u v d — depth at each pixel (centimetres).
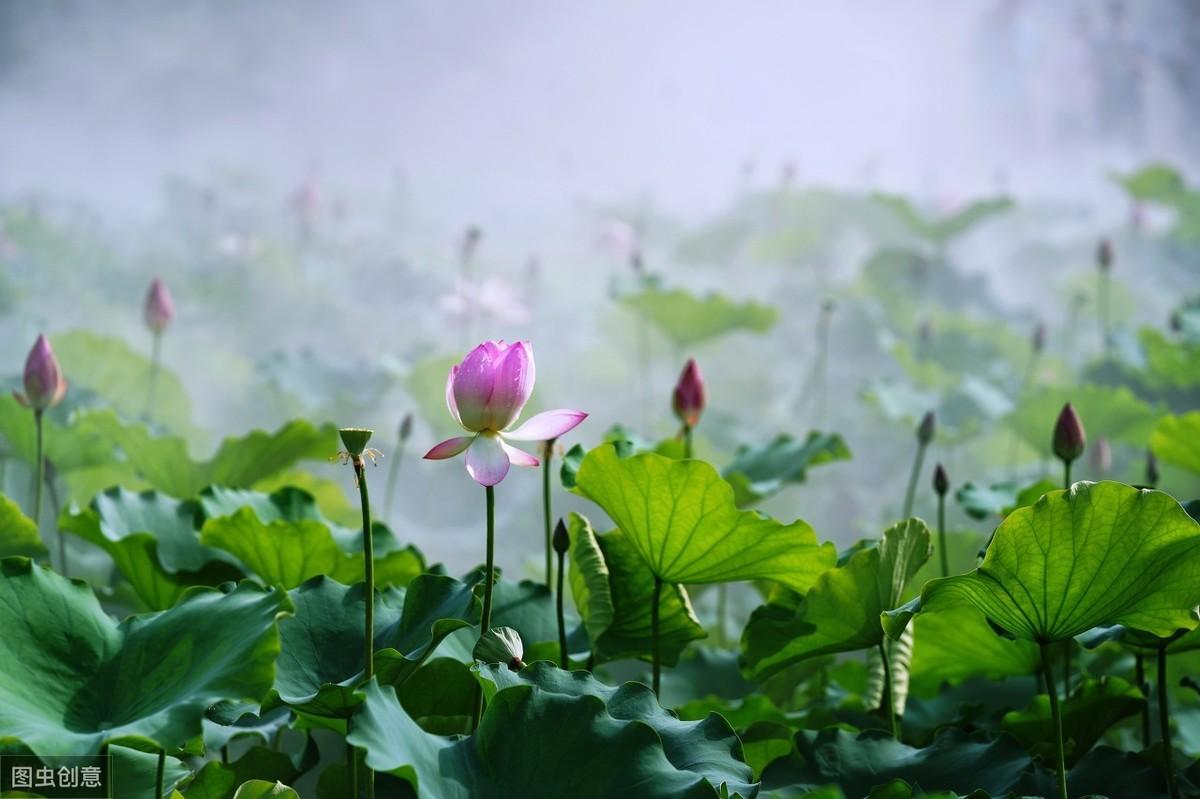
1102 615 350
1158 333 1081
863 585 404
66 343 868
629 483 393
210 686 308
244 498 512
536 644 423
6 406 636
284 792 344
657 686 423
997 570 343
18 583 344
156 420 898
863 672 532
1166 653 395
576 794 314
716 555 408
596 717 326
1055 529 334
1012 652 460
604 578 428
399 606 401
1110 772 388
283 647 374
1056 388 879
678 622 441
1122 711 427
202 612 346
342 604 393
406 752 308
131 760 367
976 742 394
